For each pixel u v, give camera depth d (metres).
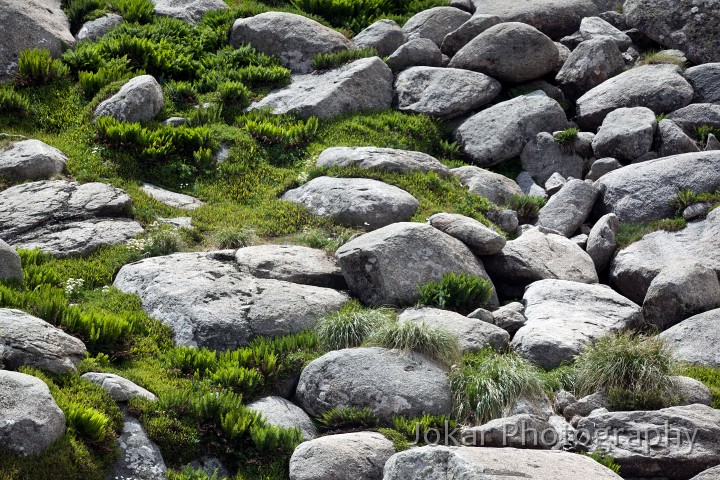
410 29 47.09
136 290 26.98
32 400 19.09
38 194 30.94
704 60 43.00
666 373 23.22
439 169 35.59
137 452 20.22
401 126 39.03
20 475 18.27
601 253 32.41
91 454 19.58
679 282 27.75
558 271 30.62
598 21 45.69
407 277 27.75
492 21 44.69
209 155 35.00
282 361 23.97
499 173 38.66
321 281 28.41
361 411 22.09
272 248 29.39
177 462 20.69
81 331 23.70
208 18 45.94
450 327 25.28
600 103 40.00
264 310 25.80
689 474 20.36
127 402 21.23
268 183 34.81
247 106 39.94
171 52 41.66
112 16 44.31
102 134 35.03
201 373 23.70
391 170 34.50
